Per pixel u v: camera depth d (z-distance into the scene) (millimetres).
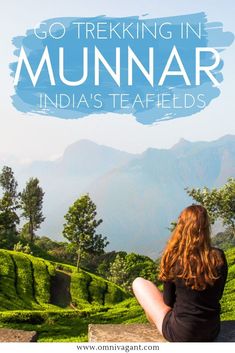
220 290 5855
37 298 73438
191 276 5711
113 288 87125
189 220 5930
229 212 73500
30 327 41969
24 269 80625
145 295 6473
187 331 5789
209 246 5883
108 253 132875
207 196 72938
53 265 88875
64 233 91812
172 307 6129
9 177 136875
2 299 66938
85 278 86812
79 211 91250
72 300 77750
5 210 94875
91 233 91938
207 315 5797
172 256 5918
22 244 104500
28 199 137625
